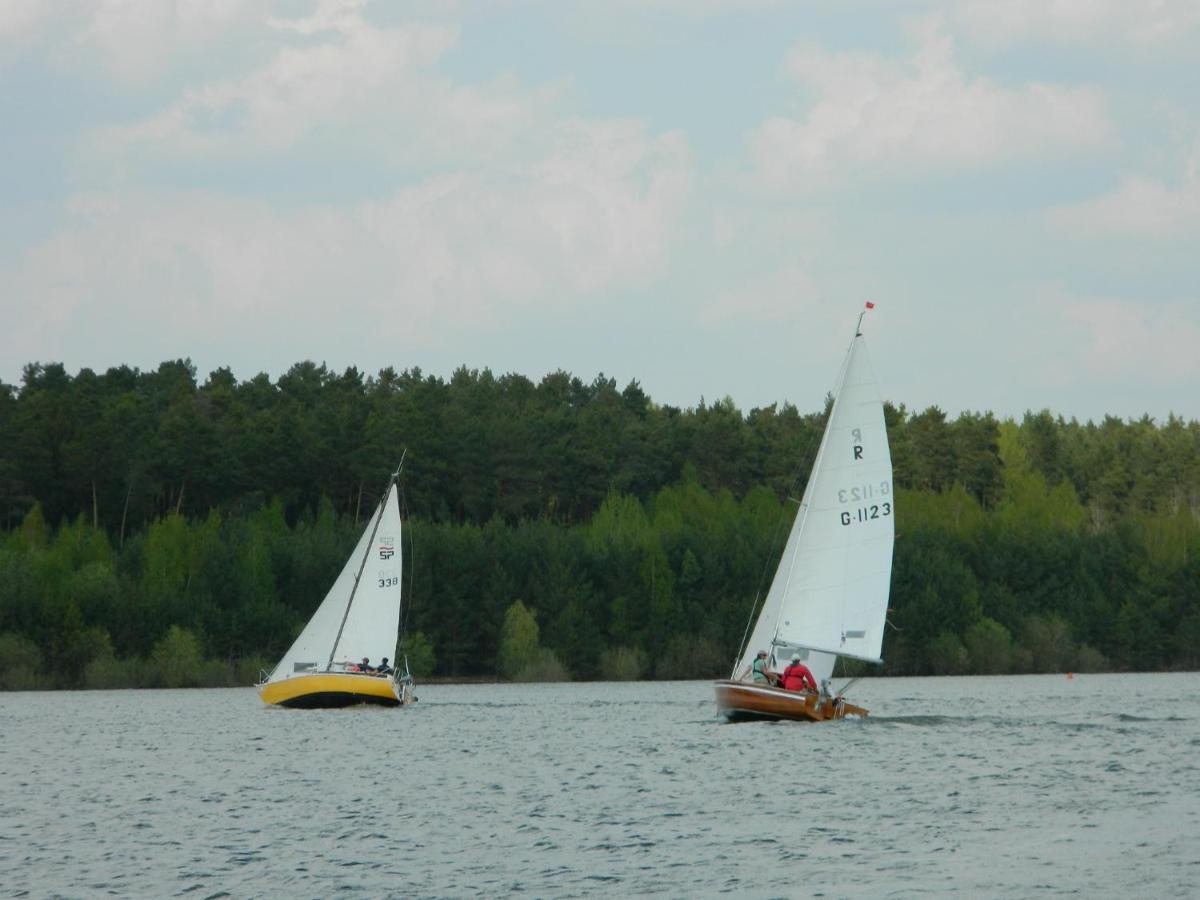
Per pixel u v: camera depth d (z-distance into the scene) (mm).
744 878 101688
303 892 99438
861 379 188500
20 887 101625
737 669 199750
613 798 138875
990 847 111062
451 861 108875
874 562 187875
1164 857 105812
